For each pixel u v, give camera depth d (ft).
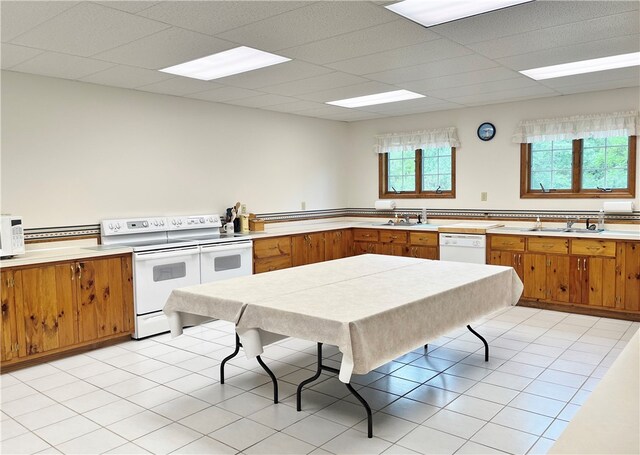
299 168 22.75
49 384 11.66
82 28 10.30
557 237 17.34
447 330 10.31
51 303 13.16
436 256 20.42
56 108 14.58
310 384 11.43
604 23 10.57
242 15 9.75
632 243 15.94
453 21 10.34
